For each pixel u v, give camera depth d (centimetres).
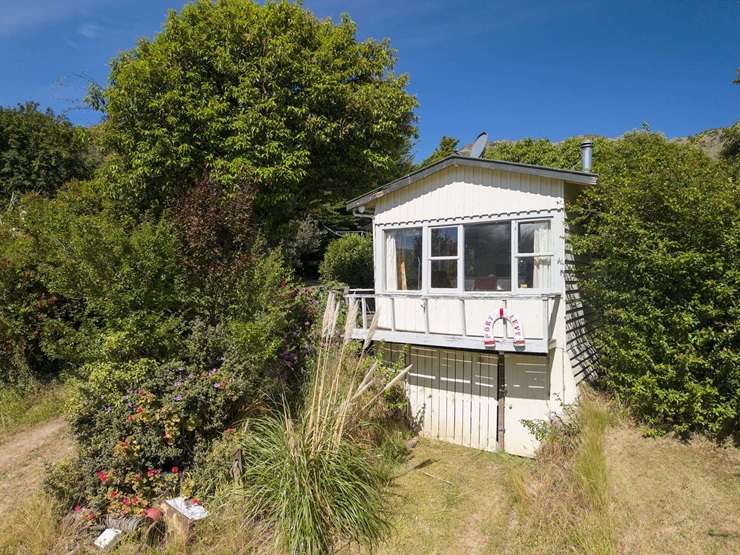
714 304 550
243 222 686
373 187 1477
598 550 401
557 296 711
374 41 1366
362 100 1223
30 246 857
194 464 508
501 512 539
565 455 591
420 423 913
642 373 605
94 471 475
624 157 979
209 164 1076
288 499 457
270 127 1098
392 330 864
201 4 1148
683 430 547
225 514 461
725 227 548
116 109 1065
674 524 418
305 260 2331
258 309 644
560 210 742
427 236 879
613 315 666
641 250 592
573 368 755
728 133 1294
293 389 693
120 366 533
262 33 1130
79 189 1210
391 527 507
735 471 474
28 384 826
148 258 588
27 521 445
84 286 572
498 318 745
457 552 459
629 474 500
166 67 1056
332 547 452
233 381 542
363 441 655
